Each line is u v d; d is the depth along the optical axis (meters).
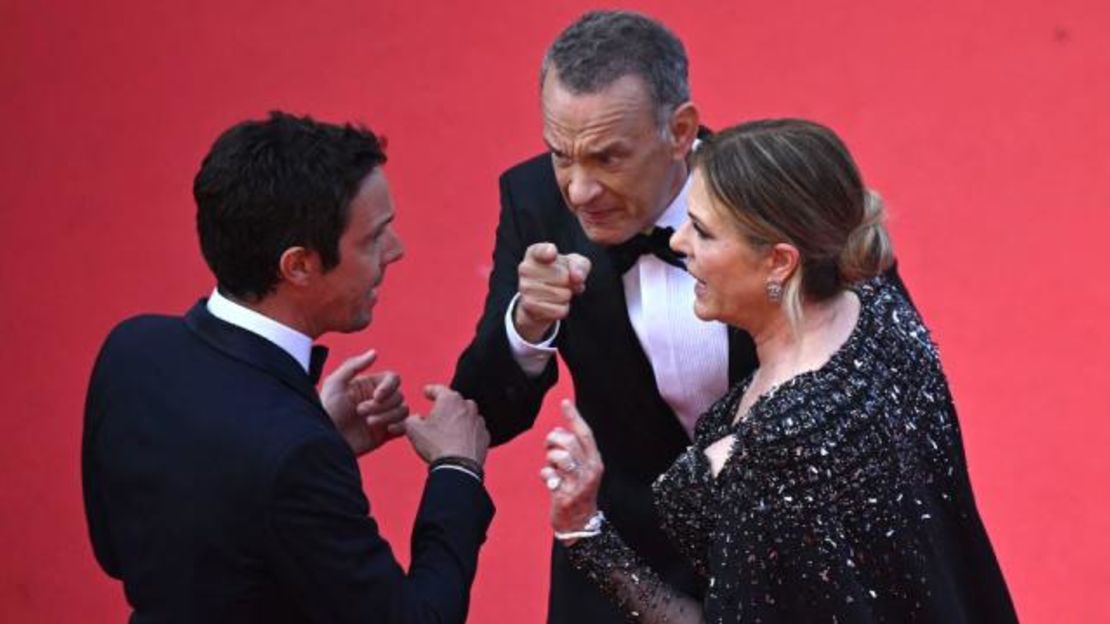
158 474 10.15
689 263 10.31
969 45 22.00
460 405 11.95
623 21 11.11
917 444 10.21
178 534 10.07
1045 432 18.89
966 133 21.34
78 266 21.80
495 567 18.33
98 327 21.22
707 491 10.22
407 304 20.88
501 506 18.86
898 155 21.28
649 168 11.13
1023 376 19.38
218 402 10.13
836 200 9.93
